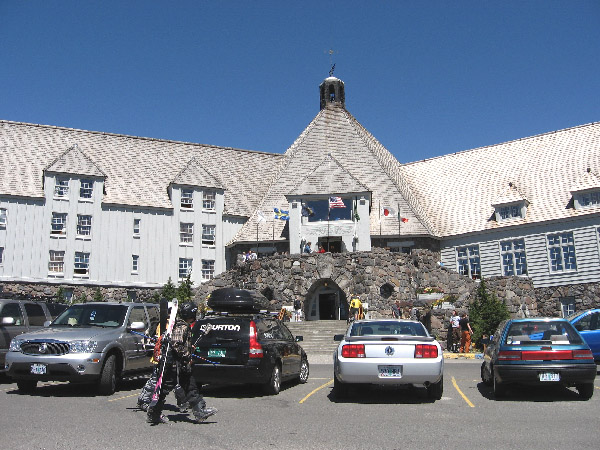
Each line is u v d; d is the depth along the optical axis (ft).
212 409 29.37
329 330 95.55
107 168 134.72
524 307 105.60
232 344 40.04
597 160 117.80
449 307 99.96
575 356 35.76
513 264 116.67
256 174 153.07
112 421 29.48
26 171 124.16
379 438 25.49
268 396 40.47
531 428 27.53
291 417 31.12
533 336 38.27
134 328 39.73
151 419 28.66
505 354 36.70
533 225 114.32
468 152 145.48
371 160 137.90
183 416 31.14
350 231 119.03
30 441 24.54
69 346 38.86
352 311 96.22
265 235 129.49
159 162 143.33
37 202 119.85
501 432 26.66
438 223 130.00
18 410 32.68
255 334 40.32
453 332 86.69
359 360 35.86
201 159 149.69
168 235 130.52
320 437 25.72
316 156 141.28
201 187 135.95
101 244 123.95
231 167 151.53
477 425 28.45
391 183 132.26
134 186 133.59
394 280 104.94
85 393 41.16
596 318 56.90
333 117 151.33
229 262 134.92
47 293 116.57
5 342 47.19
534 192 120.98
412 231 122.72
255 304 61.67
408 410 33.35
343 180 122.01
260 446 23.90
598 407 33.76
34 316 51.52
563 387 43.09
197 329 40.86
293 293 107.65
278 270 109.70
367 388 43.78
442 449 23.31
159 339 30.22
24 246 116.88
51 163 122.93
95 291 120.98
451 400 37.32
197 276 131.34
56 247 119.65
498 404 35.37
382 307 102.73
